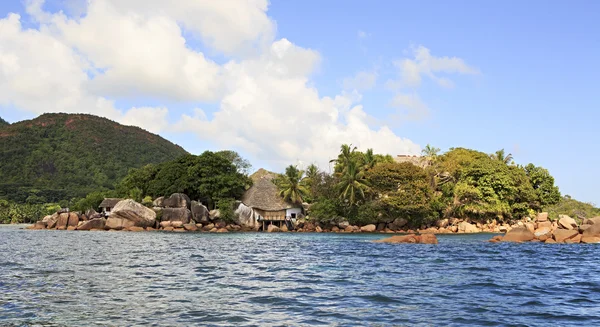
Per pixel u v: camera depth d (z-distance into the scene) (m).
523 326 12.16
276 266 25.55
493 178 86.06
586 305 14.84
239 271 23.22
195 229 82.94
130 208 81.38
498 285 18.73
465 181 88.31
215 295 16.34
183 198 86.38
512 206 88.00
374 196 88.56
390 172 85.00
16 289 17.27
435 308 14.29
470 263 27.12
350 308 14.25
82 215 88.88
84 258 29.20
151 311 13.76
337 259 29.72
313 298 15.84
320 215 84.56
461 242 48.69
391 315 13.34
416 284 18.95
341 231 84.62
